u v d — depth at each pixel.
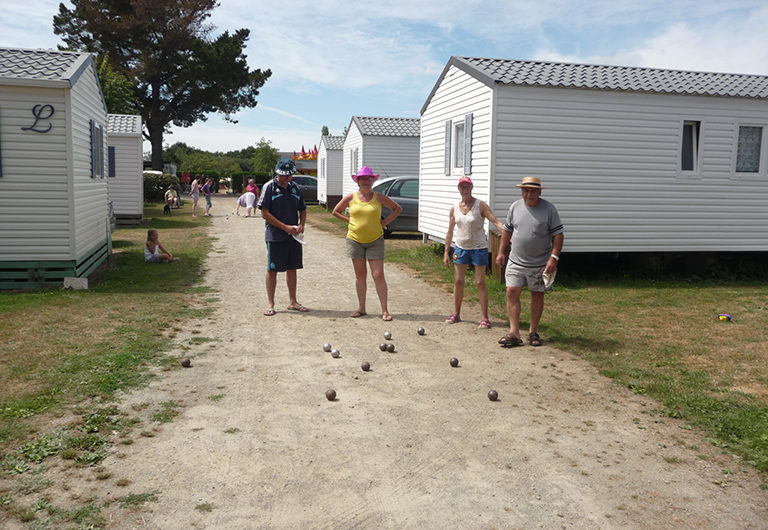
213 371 5.75
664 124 11.42
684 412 4.95
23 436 4.16
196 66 41.03
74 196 9.36
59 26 42.00
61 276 9.45
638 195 11.51
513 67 11.91
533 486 3.77
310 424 4.61
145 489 3.59
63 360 5.75
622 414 4.95
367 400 5.14
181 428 4.46
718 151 11.77
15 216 9.16
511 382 5.67
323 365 6.03
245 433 4.41
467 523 3.36
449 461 4.07
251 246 15.21
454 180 12.87
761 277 12.30
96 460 3.91
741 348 6.82
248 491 3.62
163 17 40.16
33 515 3.26
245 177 52.88
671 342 7.06
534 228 6.66
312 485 3.71
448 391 5.40
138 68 40.41
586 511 3.51
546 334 7.40
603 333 7.46
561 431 4.59
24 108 8.98
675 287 10.92
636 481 3.86
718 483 3.86
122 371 5.56
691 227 11.84
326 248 15.44
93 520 3.25
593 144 11.15
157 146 45.38
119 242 15.87
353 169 26.69
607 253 12.45
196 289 9.65
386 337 7.09
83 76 10.12
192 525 3.25
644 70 12.88
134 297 8.85
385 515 3.41
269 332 7.22
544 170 11.01
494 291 10.02
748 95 11.53
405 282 10.89
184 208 30.17
